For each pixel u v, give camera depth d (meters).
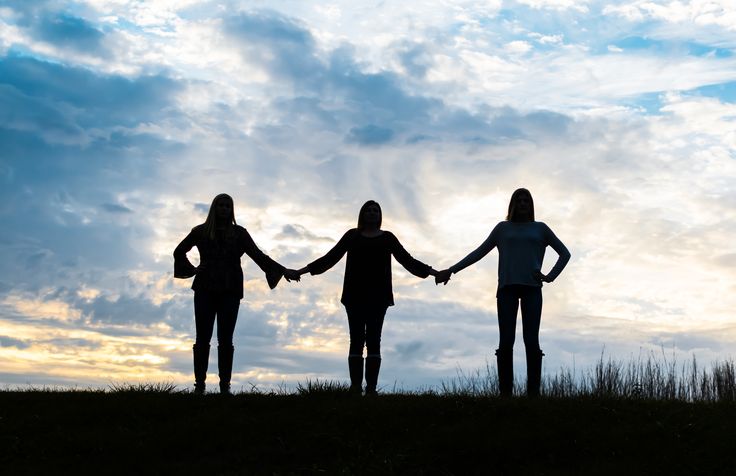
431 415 9.07
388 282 10.48
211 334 10.49
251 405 9.59
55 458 8.45
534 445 8.34
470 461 8.19
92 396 10.07
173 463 8.34
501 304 10.44
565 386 12.54
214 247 10.43
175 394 10.02
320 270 10.71
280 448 8.51
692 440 8.28
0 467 8.27
